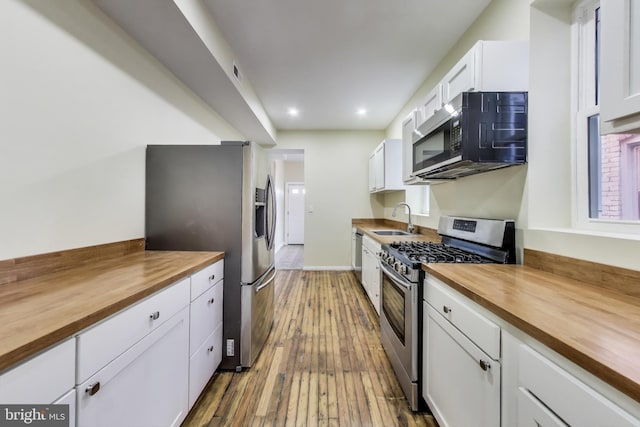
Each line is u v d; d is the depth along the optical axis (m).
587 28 1.38
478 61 1.46
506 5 1.66
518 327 0.78
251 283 1.92
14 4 1.07
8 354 0.56
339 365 1.97
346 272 4.75
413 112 2.31
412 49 2.39
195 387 1.47
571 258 1.21
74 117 1.34
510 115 1.44
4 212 1.05
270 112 3.96
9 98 1.06
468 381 1.05
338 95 3.36
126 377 0.94
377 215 4.90
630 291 0.98
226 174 1.90
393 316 1.86
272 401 1.60
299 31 2.14
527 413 0.76
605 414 0.55
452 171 1.85
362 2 1.84
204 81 2.36
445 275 1.25
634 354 0.58
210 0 1.79
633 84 0.74
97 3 1.44
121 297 0.91
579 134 1.40
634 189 1.19
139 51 1.82
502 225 1.55
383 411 1.52
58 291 0.97
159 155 1.89
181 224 1.89
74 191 1.34
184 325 1.35
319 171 4.89
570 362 0.64
